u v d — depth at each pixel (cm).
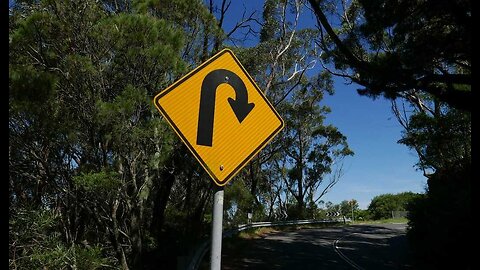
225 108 280
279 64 2736
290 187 4712
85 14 1039
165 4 1202
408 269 1426
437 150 1472
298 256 1716
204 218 2089
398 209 6419
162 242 1439
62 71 1016
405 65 1071
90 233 1362
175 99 270
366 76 1196
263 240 2356
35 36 968
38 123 955
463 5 905
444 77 1031
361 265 1537
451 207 1213
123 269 1201
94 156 1126
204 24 1283
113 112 978
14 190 1105
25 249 817
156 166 1086
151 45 1022
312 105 3919
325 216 5097
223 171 271
